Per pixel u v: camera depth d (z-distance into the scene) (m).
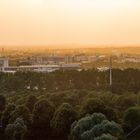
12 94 130.88
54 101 101.75
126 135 77.06
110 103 94.06
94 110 78.75
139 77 166.88
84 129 66.12
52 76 181.62
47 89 157.12
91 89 146.50
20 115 86.00
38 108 85.81
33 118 85.44
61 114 80.62
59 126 80.06
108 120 71.12
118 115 86.00
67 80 178.38
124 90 136.38
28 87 165.62
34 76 180.12
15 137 79.69
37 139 85.06
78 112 83.38
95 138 58.84
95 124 66.12
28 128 85.06
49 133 85.25
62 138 82.31
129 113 79.44
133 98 99.94
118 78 168.62
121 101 95.12
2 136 87.31
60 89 156.12
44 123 85.25
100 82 170.50
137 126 78.75
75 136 66.88
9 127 80.75
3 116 89.81
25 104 94.62
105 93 112.56
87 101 82.50
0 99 101.56
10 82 163.38
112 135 62.50
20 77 176.00
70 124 80.12
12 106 90.94
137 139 76.00
